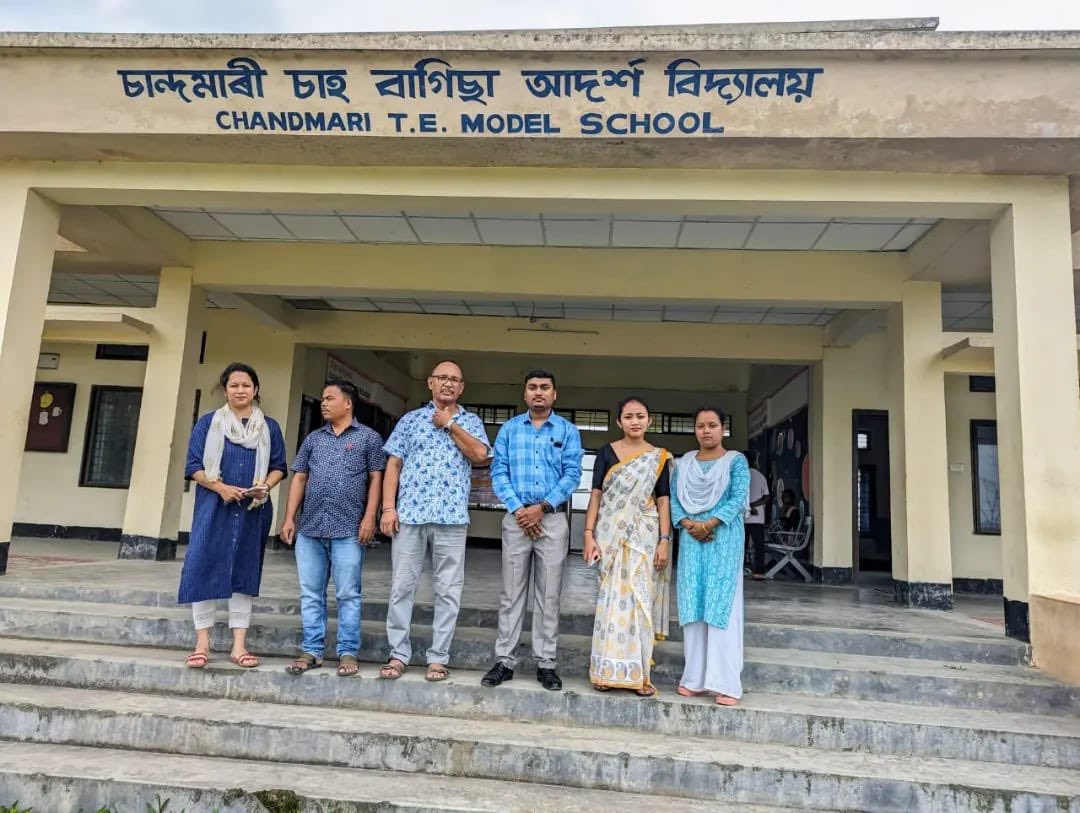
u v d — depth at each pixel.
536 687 3.67
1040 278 4.73
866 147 4.61
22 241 5.32
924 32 4.14
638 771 3.19
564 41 4.29
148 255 6.95
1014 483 4.63
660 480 3.83
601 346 8.88
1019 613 4.48
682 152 4.79
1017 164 4.70
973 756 3.42
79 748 3.39
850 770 3.17
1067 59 4.18
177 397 7.12
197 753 3.36
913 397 6.48
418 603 4.66
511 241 6.86
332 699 3.70
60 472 9.54
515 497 3.71
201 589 3.73
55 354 9.74
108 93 4.75
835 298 6.68
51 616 4.38
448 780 3.19
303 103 4.66
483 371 12.53
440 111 4.64
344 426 3.96
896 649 4.39
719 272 6.80
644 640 3.65
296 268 7.14
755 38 4.21
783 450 10.42
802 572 8.67
